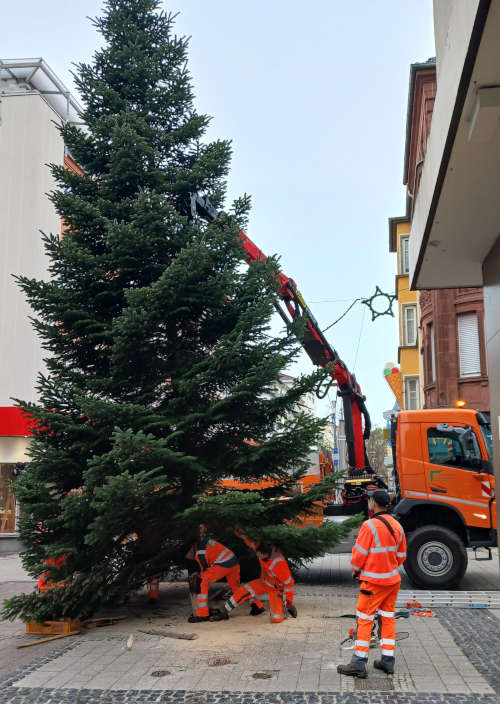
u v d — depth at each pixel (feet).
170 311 29.55
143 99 33.40
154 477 26.30
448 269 31.55
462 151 21.06
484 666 20.10
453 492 36.96
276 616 26.27
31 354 66.33
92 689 18.57
